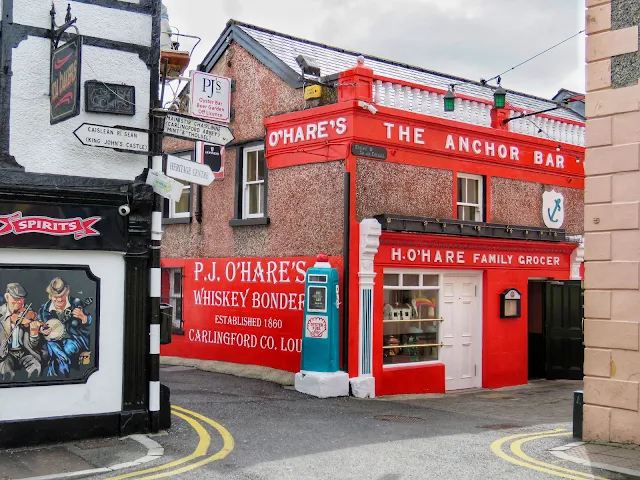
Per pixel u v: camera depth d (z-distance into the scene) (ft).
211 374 46.34
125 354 28.45
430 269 44.14
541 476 23.26
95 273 28.09
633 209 27.32
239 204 47.60
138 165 29.17
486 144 47.42
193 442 27.50
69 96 25.05
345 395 39.47
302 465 24.45
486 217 47.39
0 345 26.43
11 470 23.57
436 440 28.66
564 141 53.36
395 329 42.68
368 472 23.67
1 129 26.76
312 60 43.98
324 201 41.65
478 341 47.24
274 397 38.19
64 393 27.32
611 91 28.22
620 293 27.61
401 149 42.55
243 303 46.83
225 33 49.06
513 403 41.01
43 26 27.66
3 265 26.53
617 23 28.30
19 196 26.48
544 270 50.98
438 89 45.03
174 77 37.27
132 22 29.60
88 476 23.04
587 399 28.58
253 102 46.88
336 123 40.98
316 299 39.70
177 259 52.24
